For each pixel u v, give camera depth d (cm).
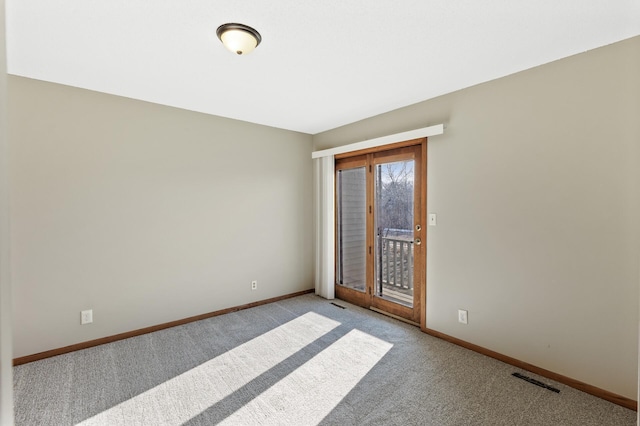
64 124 273
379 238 379
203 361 263
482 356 272
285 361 264
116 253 301
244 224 391
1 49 46
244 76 258
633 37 200
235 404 210
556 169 232
